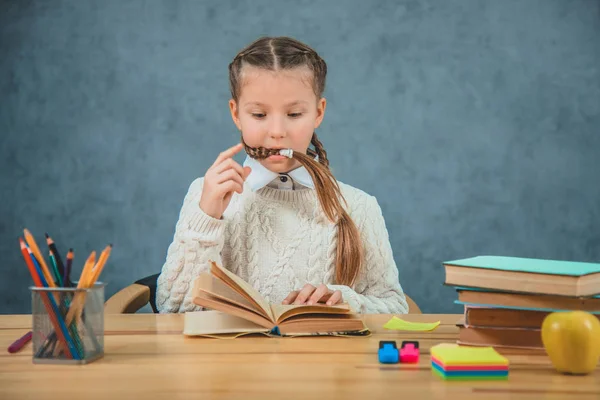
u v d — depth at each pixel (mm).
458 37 3418
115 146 3402
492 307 1151
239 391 916
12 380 976
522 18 3420
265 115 1744
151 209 3398
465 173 3420
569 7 3426
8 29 3404
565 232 3432
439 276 3414
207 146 3402
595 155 3436
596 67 3428
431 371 1023
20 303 3398
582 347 990
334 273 1920
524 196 3428
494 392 916
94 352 1090
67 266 1108
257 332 1288
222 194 1688
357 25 3418
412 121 3412
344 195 2010
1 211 3398
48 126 3406
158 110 3400
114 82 3400
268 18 3416
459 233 3420
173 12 3408
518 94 3424
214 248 1727
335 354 1133
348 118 3410
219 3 3416
